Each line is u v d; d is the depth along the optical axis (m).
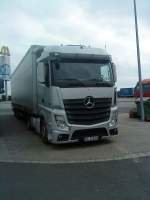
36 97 13.07
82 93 10.46
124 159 8.96
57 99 10.35
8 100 37.91
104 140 12.07
